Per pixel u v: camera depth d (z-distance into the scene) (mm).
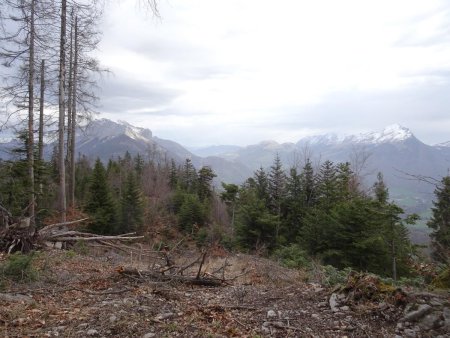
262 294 6582
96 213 27344
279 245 24172
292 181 30859
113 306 5527
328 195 26500
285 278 8641
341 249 17859
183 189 53562
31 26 16484
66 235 14031
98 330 4641
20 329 4582
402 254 17516
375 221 17734
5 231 10375
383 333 4754
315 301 6000
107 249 15844
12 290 6238
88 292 6410
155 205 42438
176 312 5449
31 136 17922
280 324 5035
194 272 9016
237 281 8477
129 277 7387
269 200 31594
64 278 7543
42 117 20859
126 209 32312
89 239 14000
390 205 17562
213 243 15922
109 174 53781
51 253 10523
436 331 4684
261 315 5426
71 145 23500
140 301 5891
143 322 4957
